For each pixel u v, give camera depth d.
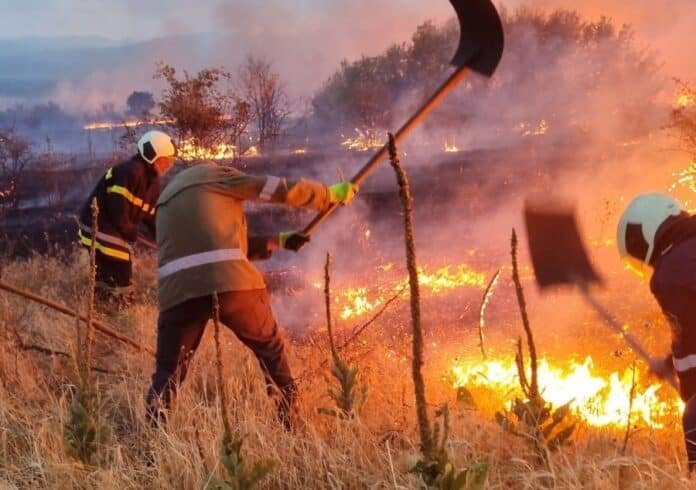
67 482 3.62
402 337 6.25
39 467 3.67
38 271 8.59
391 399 4.41
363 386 4.23
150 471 3.76
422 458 3.38
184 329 4.32
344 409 4.12
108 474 3.61
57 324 6.36
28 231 12.88
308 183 4.32
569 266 4.09
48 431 3.98
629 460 3.36
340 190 4.41
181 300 4.21
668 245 3.55
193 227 4.21
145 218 7.67
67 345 5.74
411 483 3.34
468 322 6.45
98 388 4.77
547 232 4.09
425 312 6.93
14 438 4.11
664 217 3.59
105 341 6.08
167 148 7.60
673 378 3.89
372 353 5.36
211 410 4.04
